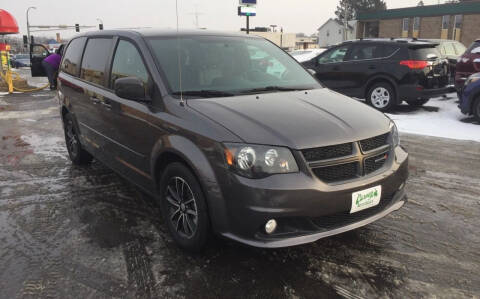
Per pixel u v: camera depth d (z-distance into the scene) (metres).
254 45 4.19
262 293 2.59
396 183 2.99
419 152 5.98
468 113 8.02
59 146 6.41
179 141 2.90
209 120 2.79
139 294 2.58
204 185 2.70
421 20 42.44
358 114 3.11
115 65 3.95
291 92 3.55
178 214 3.14
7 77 14.83
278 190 2.48
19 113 9.72
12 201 4.12
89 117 4.43
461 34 39.44
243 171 2.54
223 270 2.84
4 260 2.99
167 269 2.85
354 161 2.73
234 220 2.62
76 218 3.70
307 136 2.64
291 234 2.59
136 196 4.22
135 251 3.10
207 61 3.62
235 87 3.45
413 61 8.73
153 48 3.53
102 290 2.62
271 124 2.73
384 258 3.01
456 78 9.31
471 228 3.53
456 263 2.96
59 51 15.27
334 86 10.14
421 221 3.65
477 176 4.91
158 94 3.23
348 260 2.98
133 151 3.58
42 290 2.62
